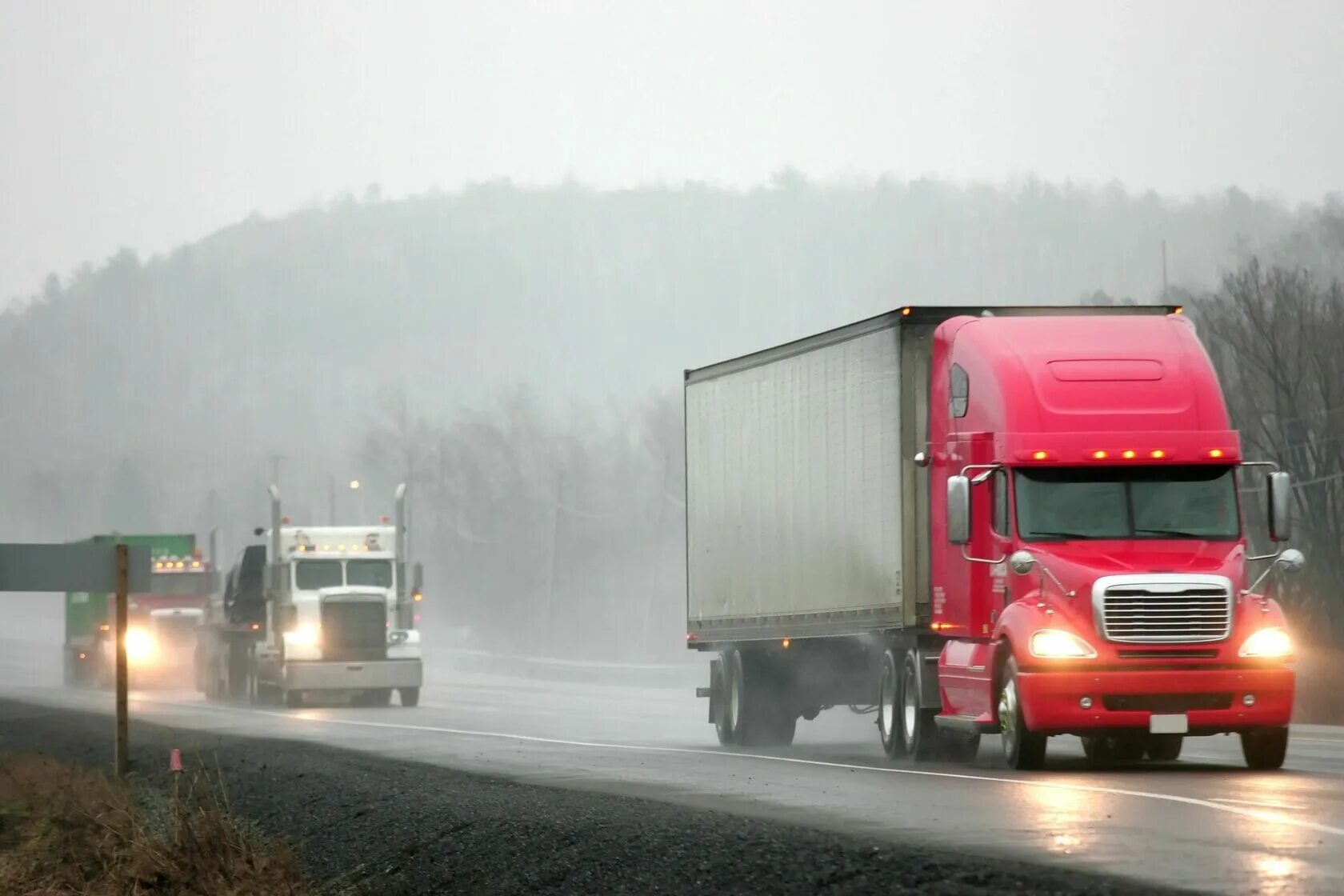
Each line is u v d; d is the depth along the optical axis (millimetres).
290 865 32062
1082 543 41625
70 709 90125
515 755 52719
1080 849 25438
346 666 90812
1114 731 40781
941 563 46031
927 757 47062
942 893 22234
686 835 29734
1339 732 61500
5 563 41188
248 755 55625
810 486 53188
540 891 27438
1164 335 43938
